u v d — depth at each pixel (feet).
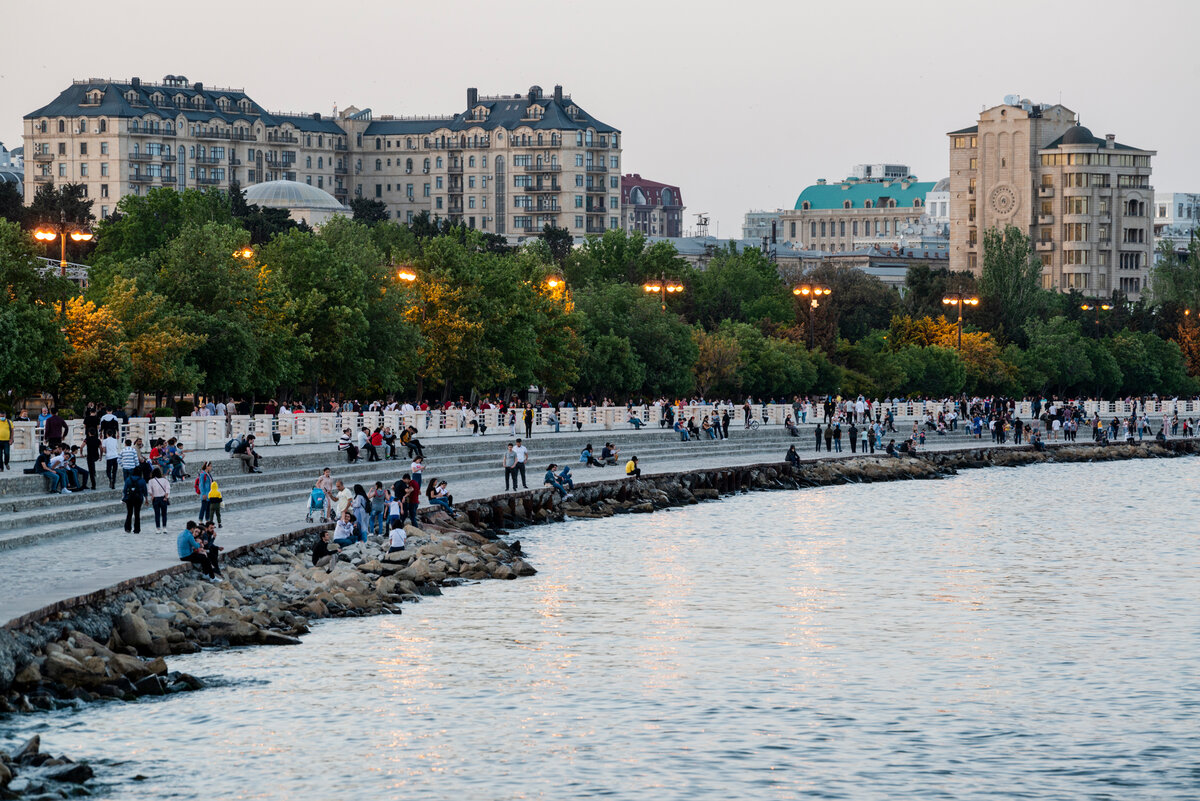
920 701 117.70
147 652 121.49
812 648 137.80
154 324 271.28
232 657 125.29
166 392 294.05
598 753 101.81
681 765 99.40
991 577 185.88
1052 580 183.73
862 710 114.52
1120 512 271.08
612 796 92.89
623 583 173.88
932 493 305.12
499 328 363.56
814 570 188.85
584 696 117.19
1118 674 128.16
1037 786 96.37
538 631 142.82
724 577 181.06
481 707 112.78
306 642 133.28
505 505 223.10
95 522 165.89
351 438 238.89
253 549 157.28
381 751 100.78
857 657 134.10
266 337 297.12
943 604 164.35
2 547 148.25
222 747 99.96
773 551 206.69
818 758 101.60
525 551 200.75
